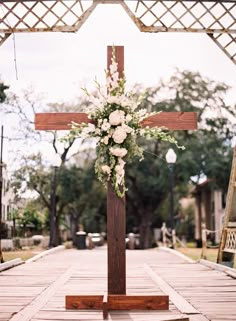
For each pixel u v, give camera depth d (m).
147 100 29.27
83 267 11.61
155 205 34.25
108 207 6.70
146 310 6.30
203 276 9.84
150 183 31.70
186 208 47.53
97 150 6.86
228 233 11.52
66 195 30.58
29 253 17.61
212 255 17.19
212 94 30.36
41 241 25.98
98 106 6.75
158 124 6.97
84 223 40.38
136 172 32.03
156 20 9.09
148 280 9.18
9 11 8.82
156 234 42.53
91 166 31.42
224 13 9.14
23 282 8.91
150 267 11.65
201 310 6.27
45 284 8.65
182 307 6.42
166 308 6.34
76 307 6.32
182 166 30.44
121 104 6.71
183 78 30.09
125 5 8.90
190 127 6.99
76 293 7.58
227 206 11.45
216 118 30.61
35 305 6.54
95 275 9.97
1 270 10.72
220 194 36.88
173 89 30.11
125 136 6.62
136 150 6.77
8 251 19.36
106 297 6.28
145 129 6.82
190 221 46.53
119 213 6.69
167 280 9.19
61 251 19.28
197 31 9.21
